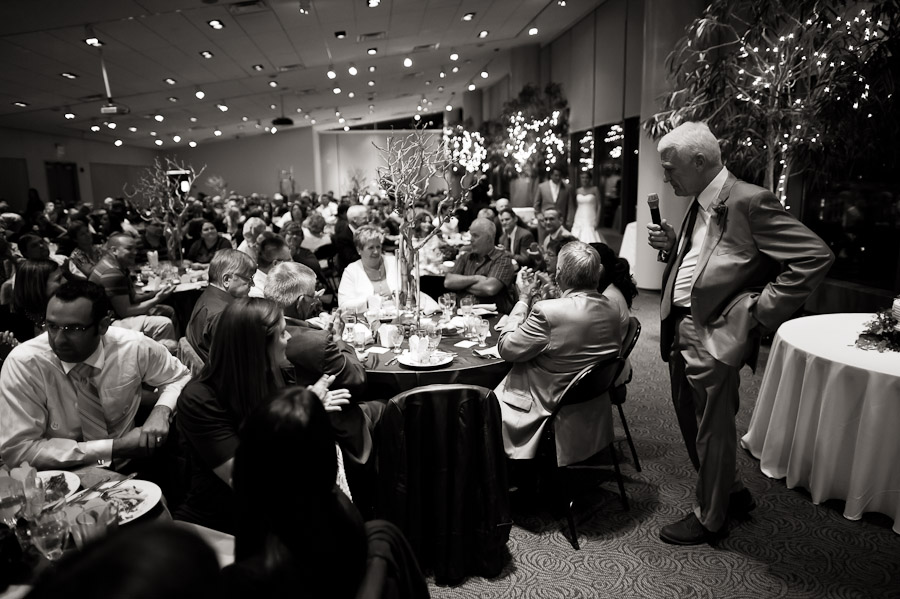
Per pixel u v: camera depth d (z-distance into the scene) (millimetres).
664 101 5961
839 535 2646
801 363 3002
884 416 2609
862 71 4164
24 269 3064
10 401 1986
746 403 4219
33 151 16812
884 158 4867
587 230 9289
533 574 2432
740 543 2611
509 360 2691
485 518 2361
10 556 1244
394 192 3258
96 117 15008
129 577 517
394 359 2889
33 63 9023
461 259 4461
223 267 3193
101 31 7762
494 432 2332
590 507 2951
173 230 6504
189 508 1884
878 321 2953
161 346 2334
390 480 2234
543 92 14789
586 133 12500
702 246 2389
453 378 2713
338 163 28812
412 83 17672
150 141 22438
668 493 3078
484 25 11375
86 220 9703
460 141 10117
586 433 2678
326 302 5148
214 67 11062
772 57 4957
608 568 2459
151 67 10258
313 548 936
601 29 11477
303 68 12484
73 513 1358
